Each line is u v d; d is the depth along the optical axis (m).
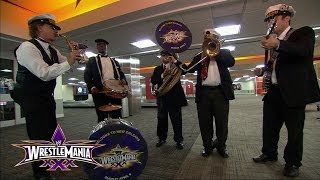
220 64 2.62
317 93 1.98
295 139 2.02
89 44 7.39
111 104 2.69
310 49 1.90
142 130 4.71
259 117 5.95
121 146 1.89
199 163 2.49
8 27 5.61
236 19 5.56
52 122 2.10
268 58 2.30
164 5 4.55
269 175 2.09
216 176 2.12
